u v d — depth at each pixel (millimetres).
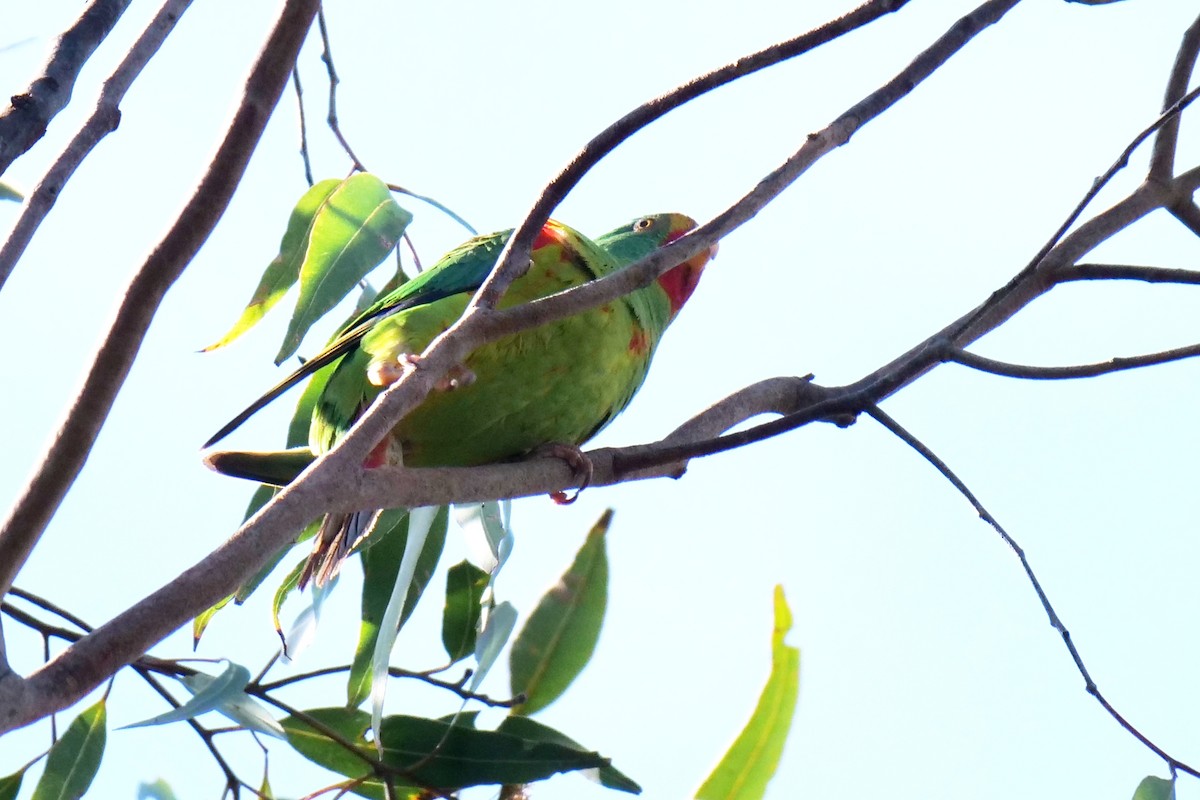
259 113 5156
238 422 6750
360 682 7590
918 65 5715
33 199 4961
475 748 7074
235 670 6227
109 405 4820
